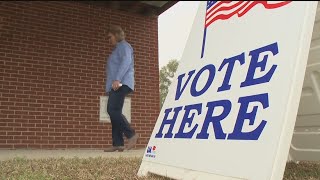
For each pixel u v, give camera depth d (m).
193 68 2.71
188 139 2.43
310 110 2.75
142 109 7.22
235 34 2.30
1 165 3.43
